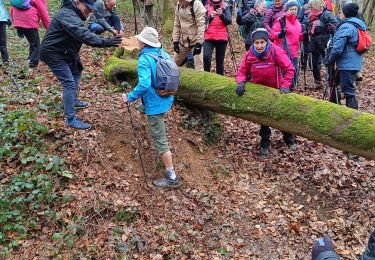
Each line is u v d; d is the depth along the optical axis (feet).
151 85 16.44
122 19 45.65
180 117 21.58
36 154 16.69
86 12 17.33
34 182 15.71
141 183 17.31
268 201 18.28
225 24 24.84
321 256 10.89
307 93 29.40
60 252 14.01
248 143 22.35
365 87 31.53
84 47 30.27
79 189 15.96
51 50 17.17
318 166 20.68
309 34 29.53
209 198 17.70
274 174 20.11
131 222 15.62
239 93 19.61
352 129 17.19
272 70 19.40
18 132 17.53
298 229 16.78
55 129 18.04
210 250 15.44
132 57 26.43
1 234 14.28
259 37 18.70
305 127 18.30
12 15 24.34
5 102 19.95
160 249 14.82
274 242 16.19
